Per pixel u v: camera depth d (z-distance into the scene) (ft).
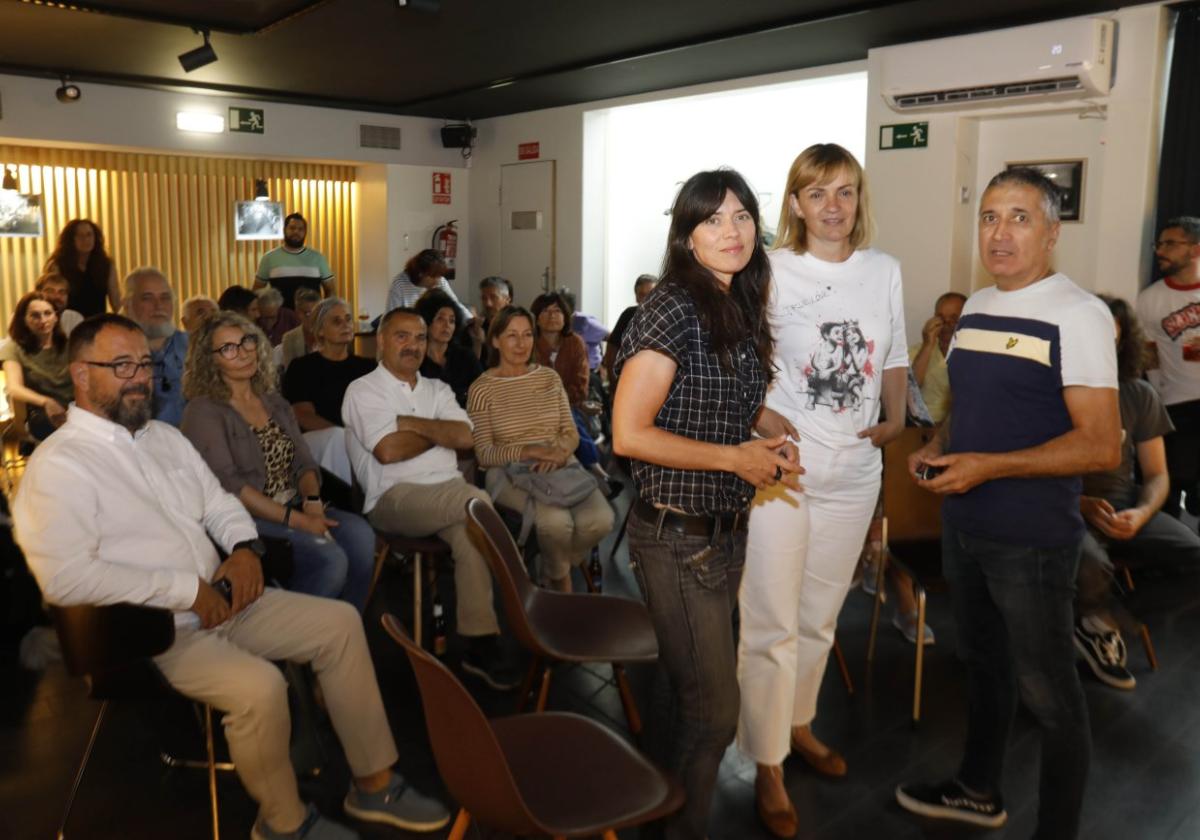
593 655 8.29
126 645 7.35
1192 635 12.59
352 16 18.40
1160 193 16.93
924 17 17.62
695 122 28.30
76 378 7.93
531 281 30.48
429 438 11.83
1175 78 16.53
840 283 7.87
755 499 7.76
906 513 11.38
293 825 7.93
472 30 19.47
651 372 5.98
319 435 12.98
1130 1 16.34
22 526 7.45
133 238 28.19
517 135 30.19
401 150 30.60
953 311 15.74
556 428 13.29
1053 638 7.18
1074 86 16.97
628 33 19.65
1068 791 7.29
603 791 5.99
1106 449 6.83
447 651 11.95
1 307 26.27
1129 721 10.23
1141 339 11.12
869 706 10.61
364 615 13.05
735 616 12.14
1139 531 11.01
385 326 12.22
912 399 12.71
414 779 9.12
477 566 11.01
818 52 20.79
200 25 19.24
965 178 19.65
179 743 9.72
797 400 7.94
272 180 30.50
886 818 8.48
